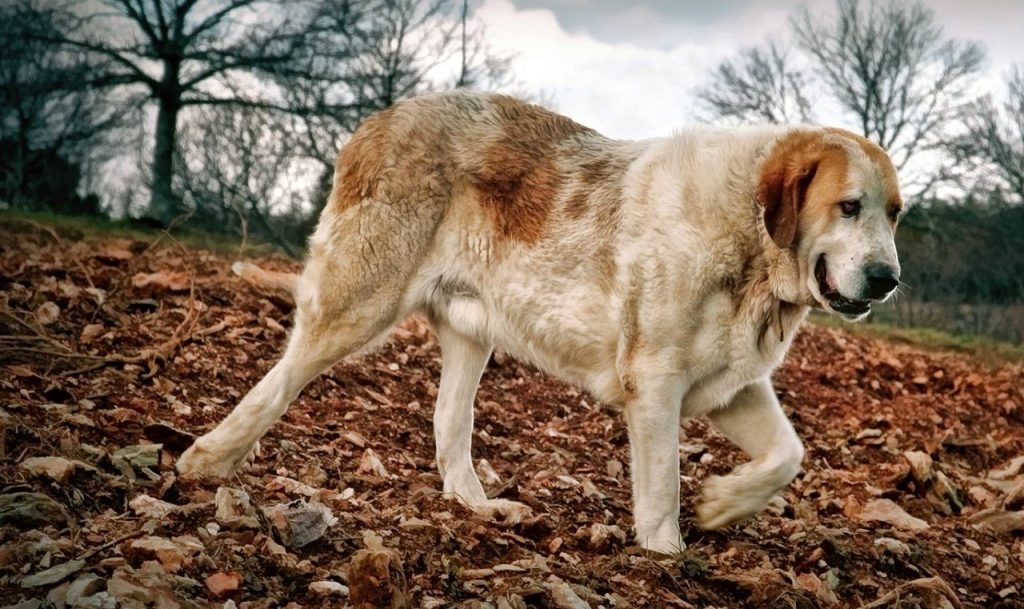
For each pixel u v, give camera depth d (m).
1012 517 6.69
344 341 5.35
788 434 5.20
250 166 21.98
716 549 5.31
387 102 24.33
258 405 5.16
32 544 3.72
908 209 32.19
